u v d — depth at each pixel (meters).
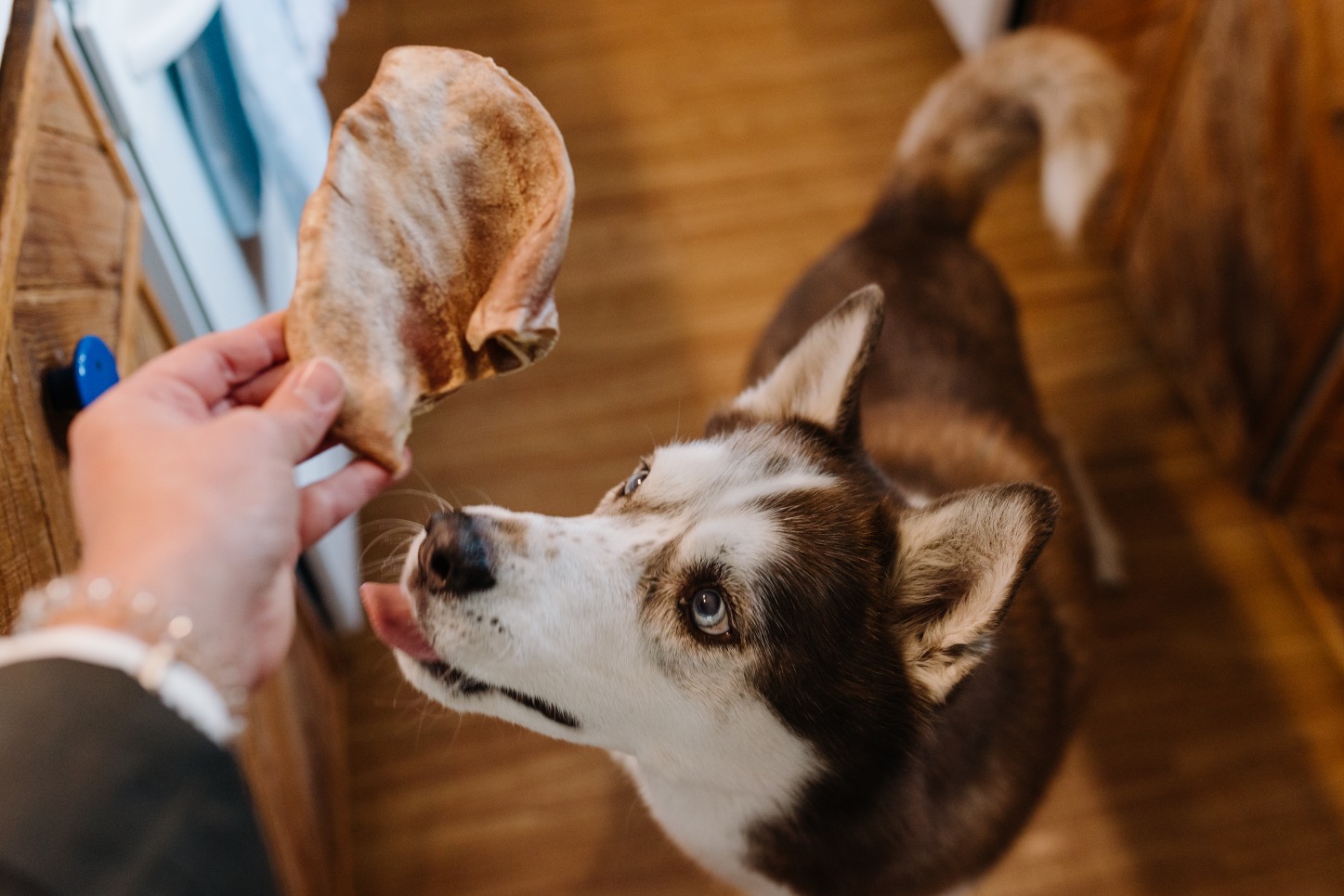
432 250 0.86
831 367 1.25
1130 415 2.51
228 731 0.62
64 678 0.57
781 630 1.08
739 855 1.38
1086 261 2.78
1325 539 2.17
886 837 1.26
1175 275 2.47
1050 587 1.61
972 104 1.99
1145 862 1.90
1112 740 2.04
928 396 1.71
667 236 2.85
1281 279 2.09
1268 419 2.22
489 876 1.92
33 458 0.90
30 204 0.94
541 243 0.82
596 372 2.59
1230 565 2.26
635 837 1.94
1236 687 2.10
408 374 0.85
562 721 1.15
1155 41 2.41
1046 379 2.57
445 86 0.87
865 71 3.24
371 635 2.19
